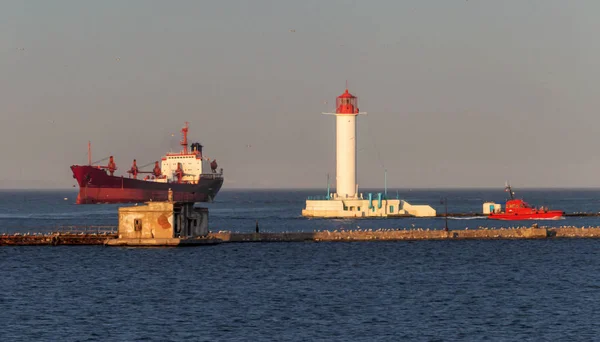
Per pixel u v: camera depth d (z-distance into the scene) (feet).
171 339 631.15
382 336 637.71
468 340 626.64
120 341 625.00
